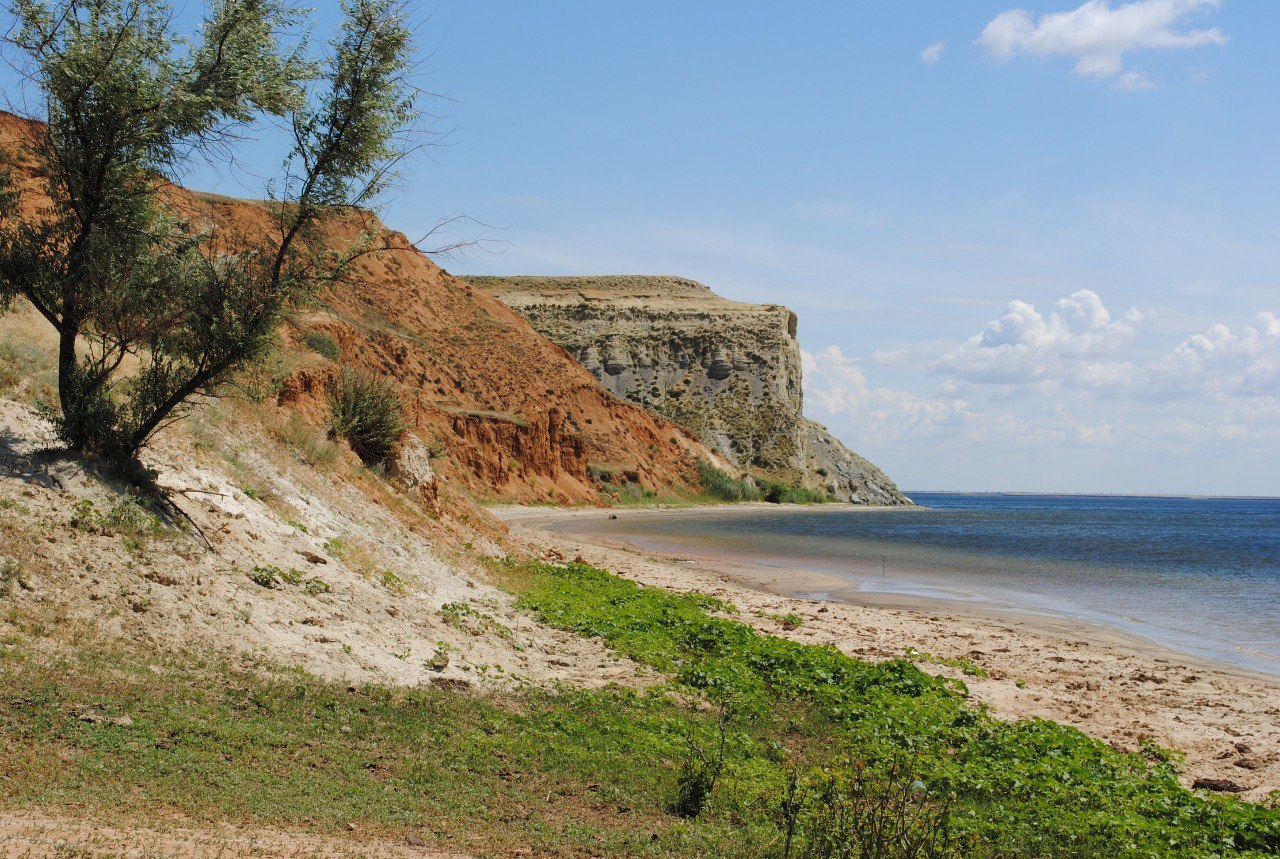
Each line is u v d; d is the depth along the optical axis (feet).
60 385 41.86
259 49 43.70
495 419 248.52
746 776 32.14
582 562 94.53
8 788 20.65
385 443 82.23
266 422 65.82
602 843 24.40
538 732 34.45
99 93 40.57
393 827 23.27
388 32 44.47
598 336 536.83
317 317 140.15
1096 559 155.53
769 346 524.11
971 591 104.27
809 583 107.55
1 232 41.37
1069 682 54.54
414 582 56.24
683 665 49.83
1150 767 38.09
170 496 44.14
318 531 55.26
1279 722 46.96
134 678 29.66
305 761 26.91
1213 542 222.69
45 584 32.76
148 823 20.29
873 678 49.01
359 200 45.75
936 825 24.43
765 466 463.42
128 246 42.96
